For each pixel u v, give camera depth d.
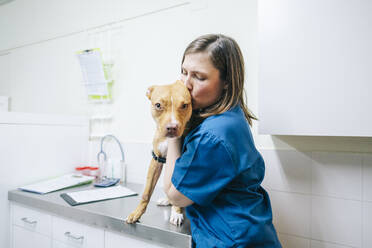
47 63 2.12
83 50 1.88
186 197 0.71
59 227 1.17
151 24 1.60
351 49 0.84
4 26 2.42
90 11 1.86
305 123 0.91
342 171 1.07
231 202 0.72
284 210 1.17
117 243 0.99
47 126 1.57
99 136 1.78
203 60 0.71
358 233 1.04
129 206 1.12
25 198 1.29
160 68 1.56
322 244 1.10
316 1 0.89
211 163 0.67
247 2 1.29
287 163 1.17
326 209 1.09
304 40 0.91
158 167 0.91
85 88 1.80
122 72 1.71
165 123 0.65
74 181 1.50
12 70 2.36
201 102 0.75
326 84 0.88
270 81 0.97
